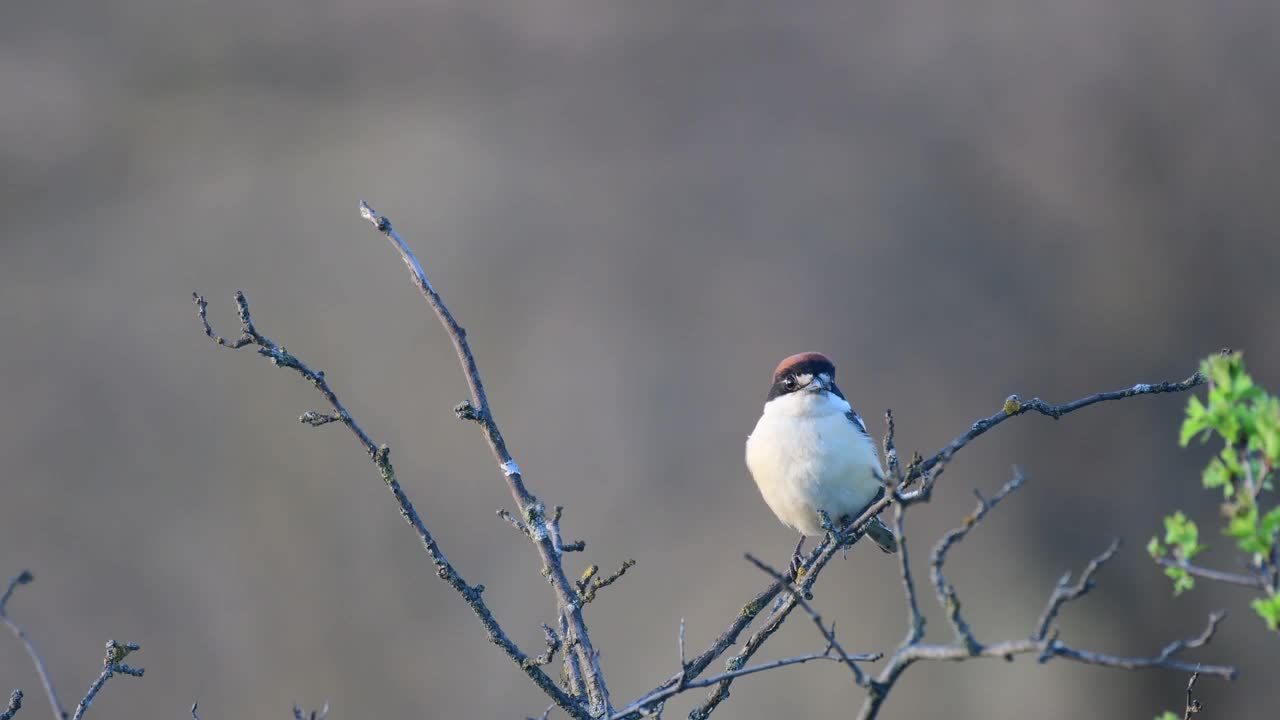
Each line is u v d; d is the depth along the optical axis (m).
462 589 4.07
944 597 2.80
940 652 2.80
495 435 4.48
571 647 4.23
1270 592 2.79
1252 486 2.86
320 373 4.15
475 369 4.48
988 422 4.53
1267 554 2.81
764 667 3.75
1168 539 2.93
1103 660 2.62
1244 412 2.90
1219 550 16.89
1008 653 2.73
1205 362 3.05
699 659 4.47
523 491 4.45
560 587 4.32
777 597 4.59
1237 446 2.92
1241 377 2.94
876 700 2.89
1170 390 4.52
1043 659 2.67
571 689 4.22
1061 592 2.68
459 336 4.46
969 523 2.84
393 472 4.11
